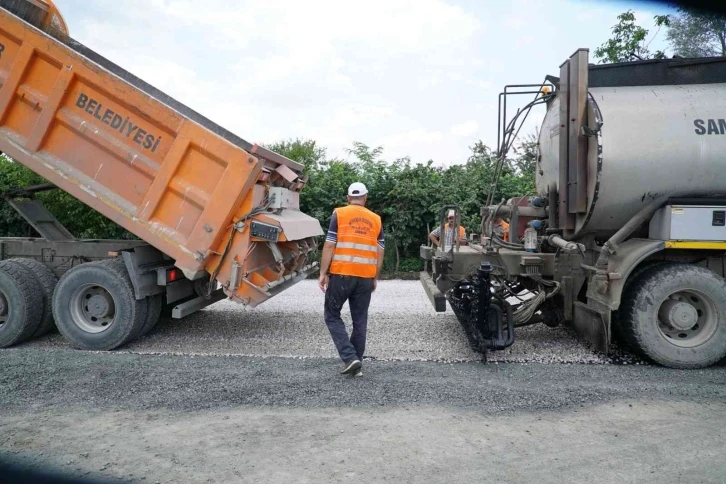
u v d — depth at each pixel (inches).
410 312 335.3
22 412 159.5
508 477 122.6
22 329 243.4
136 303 240.1
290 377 193.5
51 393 174.4
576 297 243.6
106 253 268.2
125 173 233.5
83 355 222.4
